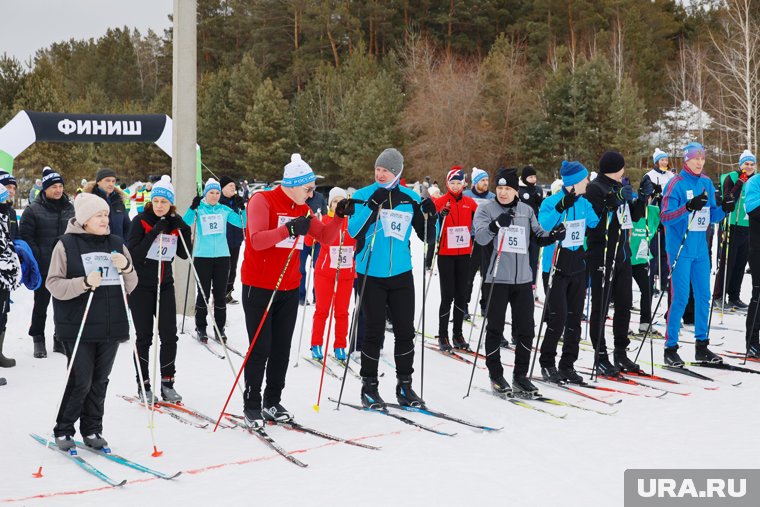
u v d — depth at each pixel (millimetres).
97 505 3381
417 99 37344
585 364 6383
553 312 5582
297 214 4504
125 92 63031
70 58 69812
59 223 6465
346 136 37438
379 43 47750
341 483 3641
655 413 4902
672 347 6176
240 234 9508
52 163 34562
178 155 8453
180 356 6559
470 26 46625
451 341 7379
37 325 6449
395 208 4875
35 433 4457
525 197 7953
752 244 6434
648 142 34344
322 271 6324
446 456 4047
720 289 8984
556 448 4184
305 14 48219
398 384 5105
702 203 5773
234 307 9258
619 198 5496
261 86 39906
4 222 5418
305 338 7398
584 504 3379
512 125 37312
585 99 34344
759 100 30938
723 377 5891
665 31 44062
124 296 4070
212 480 3695
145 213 4895
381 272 4895
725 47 31906
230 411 4949
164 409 4961
